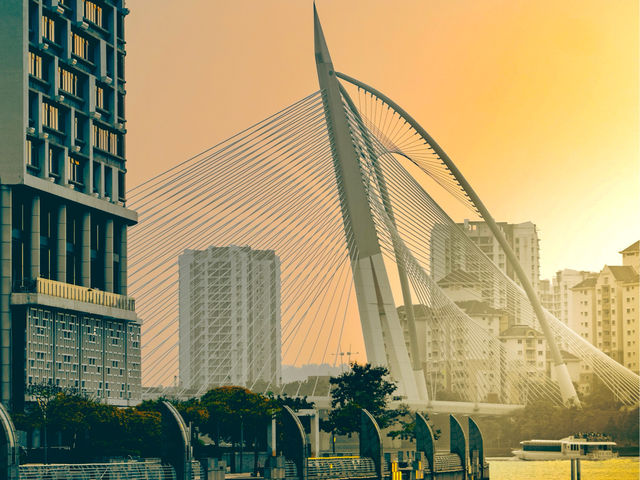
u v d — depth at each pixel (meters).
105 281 131.38
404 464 102.00
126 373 134.62
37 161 117.88
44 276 119.88
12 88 115.31
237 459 116.62
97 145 131.25
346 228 157.12
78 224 126.69
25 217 117.00
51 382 116.62
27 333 113.62
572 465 140.88
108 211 130.25
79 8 126.44
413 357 196.88
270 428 123.62
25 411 111.12
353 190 155.88
